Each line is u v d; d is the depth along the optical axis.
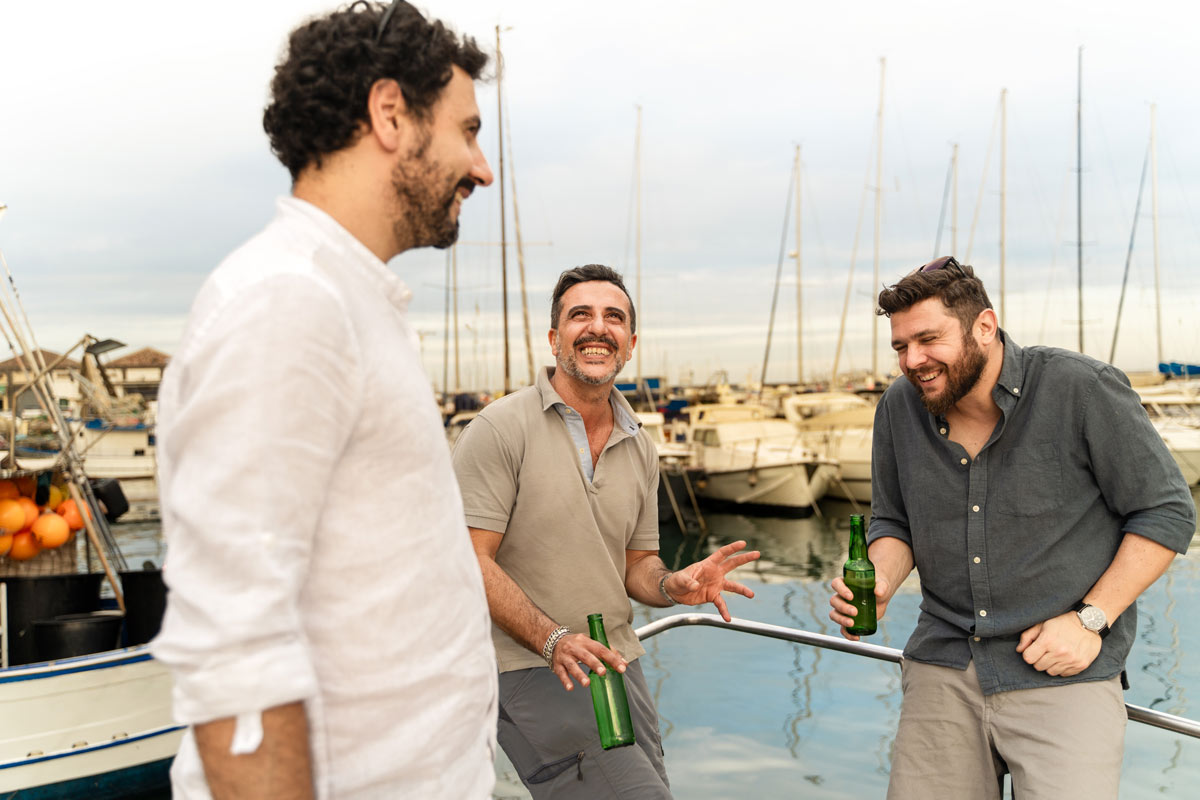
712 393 38.09
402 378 0.93
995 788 1.97
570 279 2.18
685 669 6.29
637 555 2.31
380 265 0.95
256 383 0.79
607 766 2.00
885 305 1.96
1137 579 1.82
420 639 0.92
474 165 1.05
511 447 2.06
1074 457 1.89
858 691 5.70
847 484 22.33
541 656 1.88
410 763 0.92
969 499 1.96
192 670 0.76
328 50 0.95
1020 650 1.87
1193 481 18.88
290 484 0.79
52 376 4.78
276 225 0.93
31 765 4.29
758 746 4.73
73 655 4.46
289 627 0.79
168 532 0.83
